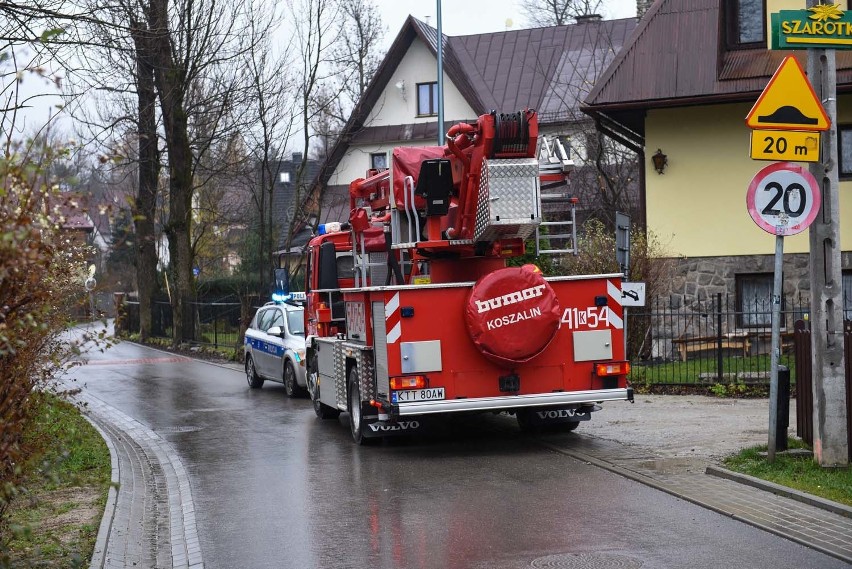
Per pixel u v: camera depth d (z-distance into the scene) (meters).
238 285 46.44
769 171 10.40
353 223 16.06
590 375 13.02
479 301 12.41
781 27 10.30
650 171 23.78
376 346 12.94
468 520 8.95
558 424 14.43
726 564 7.20
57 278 7.14
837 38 10.31
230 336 37.81
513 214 12.53
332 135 37.56
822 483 9.69
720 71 22.98
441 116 27.67
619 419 15.40
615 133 25.55
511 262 14.90
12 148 5.50
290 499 10.30
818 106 10.32
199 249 47.72
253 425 16.47
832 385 10.35
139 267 44.06
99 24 10.93
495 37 48.75
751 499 9.34
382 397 12.74
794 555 7.42
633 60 23.62
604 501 9.52
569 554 7.61
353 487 10.79
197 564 7.86
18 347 5.81
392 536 8.49
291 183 63.25
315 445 14.02
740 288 23.41
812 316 10.46
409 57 47.00
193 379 25.78
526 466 11.66
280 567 7.68
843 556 7.33
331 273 17.09
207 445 14.44
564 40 47.53
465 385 12.62
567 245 14.35
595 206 32.88
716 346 21.28
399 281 15.07
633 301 16.28
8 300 5.65
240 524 9.24
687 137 23.53
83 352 6.85
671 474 10.70
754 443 12.38
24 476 6.56
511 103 45.53
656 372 19.50
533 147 12.64
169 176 37.91
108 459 12.90
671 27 23.94
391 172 14.18
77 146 5.83
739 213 23.28
